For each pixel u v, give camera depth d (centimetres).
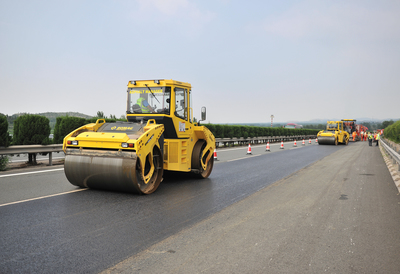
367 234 480
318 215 584
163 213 582
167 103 854
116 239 441
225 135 2888
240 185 895
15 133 1156
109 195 709
